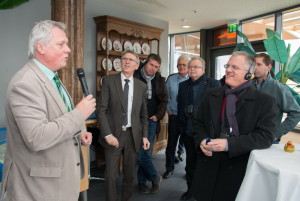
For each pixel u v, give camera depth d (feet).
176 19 15.12
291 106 6.23
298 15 11.80
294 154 4.13
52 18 7.48
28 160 3.24
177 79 10.17
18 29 9.26
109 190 6.53
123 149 6.83
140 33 12.60
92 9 11.39
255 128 4.51
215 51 17.40
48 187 3.31
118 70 12.42
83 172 4.16
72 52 7.55
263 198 3.89
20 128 2.99
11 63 9.18
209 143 4.38
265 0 11.30
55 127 3.07
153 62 8.21
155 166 11.19
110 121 6.55
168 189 8.86
